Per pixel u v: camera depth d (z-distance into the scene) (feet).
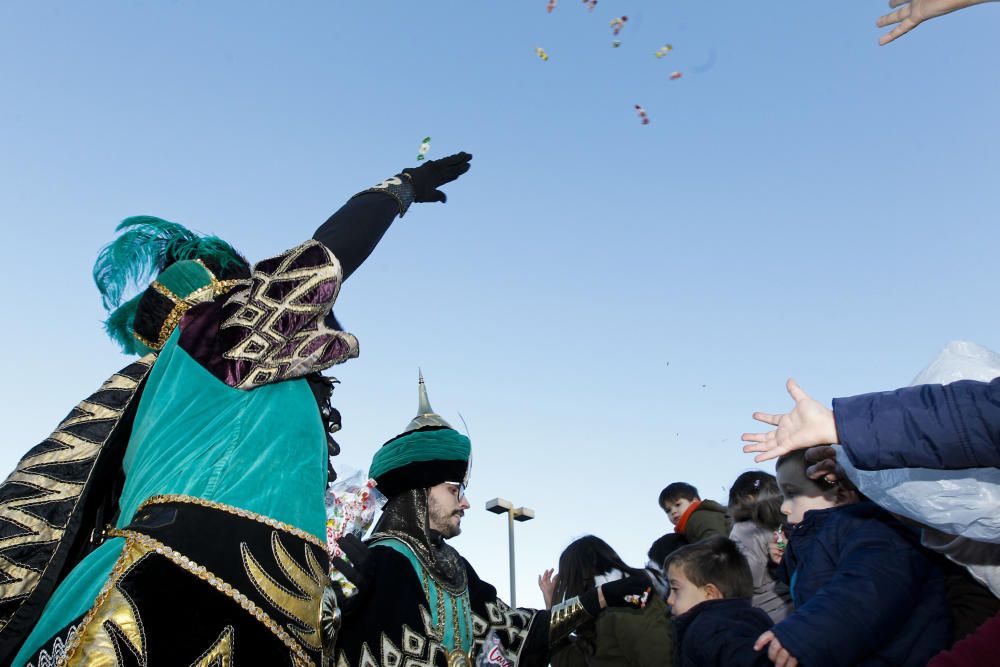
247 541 4.81
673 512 16.16
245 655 4.58
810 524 9.67
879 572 8.34
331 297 5.77
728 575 11.03
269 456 5.24
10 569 4.96
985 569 7.20
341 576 8.80
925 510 6.98
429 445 11.43
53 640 4.45
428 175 6.96
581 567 14.26
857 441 6.44
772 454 6.79
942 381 7.19
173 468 5.10
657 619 12.97
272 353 5.51
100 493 5.60
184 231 6.67
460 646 10.62
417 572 10.65
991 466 6.24
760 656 9.73
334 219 6.35
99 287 6.56
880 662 8.18
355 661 9.70
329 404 6.48
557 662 14.08
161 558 4.58
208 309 5.71
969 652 6.31
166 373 5.51
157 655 4.38
